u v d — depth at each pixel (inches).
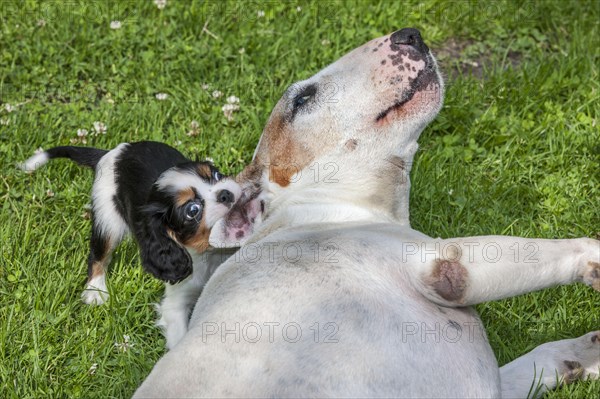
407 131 175.6
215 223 210.7
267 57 299.1
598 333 178.7
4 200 251.3
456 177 251.8
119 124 275.6
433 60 177.0
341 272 152.8
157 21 315.6
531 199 246.7
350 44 306.2
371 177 177.9
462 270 152.9
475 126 269.3
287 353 143.6
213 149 266.7
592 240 155.9
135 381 196.9
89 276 230.4
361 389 140.6
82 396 195.8
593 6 318.3
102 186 242.5
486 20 318.7
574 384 176.4
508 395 171.2
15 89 291.7
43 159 248.5
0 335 204.2
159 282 227.3
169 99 284.5
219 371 143.9
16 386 197.3
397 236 162.6
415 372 143.6
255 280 154.9
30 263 226.8
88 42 306.8
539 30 319.0
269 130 189.2
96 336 209.0
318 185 179.8
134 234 227.3
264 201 189.8
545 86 283.7
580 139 262.7
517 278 152.7
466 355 149.9
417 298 153.9
